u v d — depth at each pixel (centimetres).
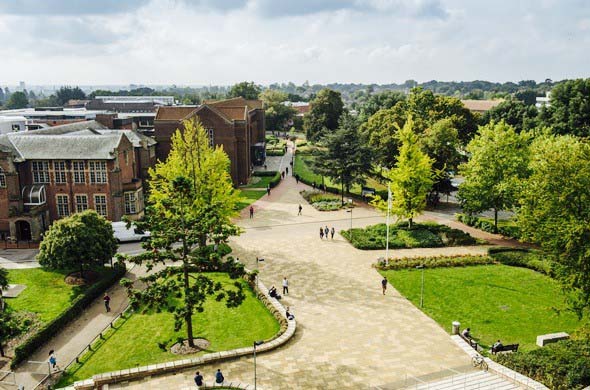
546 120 10281
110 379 3127
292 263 5291
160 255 3453
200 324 3969
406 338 3716
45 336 3775
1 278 3931
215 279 4878
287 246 5856
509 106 11662
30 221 6062
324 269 5122
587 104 9556
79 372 3325
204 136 6531
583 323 3919
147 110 17800
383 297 4447
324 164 7881
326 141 7906
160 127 9238
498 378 3095
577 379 2900
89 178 6359
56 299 4506
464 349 3525
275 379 3152
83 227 4694
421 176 5981
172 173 5394
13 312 4144
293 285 4706
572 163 3516
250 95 19738
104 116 9062
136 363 3403
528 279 4806
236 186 9269
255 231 6462
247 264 5247
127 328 3956
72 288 4741
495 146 6031
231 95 19675
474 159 6147
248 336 3769
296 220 6994
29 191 6181
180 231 3484
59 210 6475
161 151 9344
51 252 4581
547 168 3662
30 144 6412
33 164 6344
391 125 8525
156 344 3675
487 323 3956
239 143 9362
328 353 3488
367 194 7581
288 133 19638
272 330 3847
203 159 5666
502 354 3362
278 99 19638
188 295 3353
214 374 3212
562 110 9894
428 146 7300
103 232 4866
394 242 5803
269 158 12938
